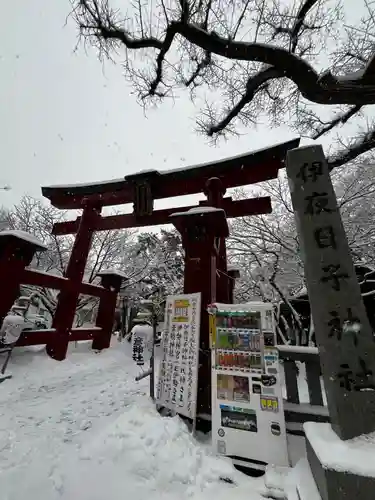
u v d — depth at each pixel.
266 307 2.92
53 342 6.51
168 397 3.41
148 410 3.32
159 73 4.88
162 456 2.52
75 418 3.56
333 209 2.39
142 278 12.76
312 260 2.33
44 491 2.16
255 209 6.32
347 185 7.95
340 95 3.74
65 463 2.51
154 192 6.53
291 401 3.17
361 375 1.99
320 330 2.18
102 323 8.36
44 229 12.02
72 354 7.29
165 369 3.60
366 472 1.60
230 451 2.62
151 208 6.19
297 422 3.02
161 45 4.34
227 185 6.07
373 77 3.42
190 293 3.82
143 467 2.41
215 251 4.31
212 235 4.03
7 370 5.38
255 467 2.47
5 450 2.73
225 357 2.91
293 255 7.85
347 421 1.92
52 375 5.62
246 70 5.12
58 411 3.79
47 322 12.02
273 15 4.29
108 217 7.50
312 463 2.05
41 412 3.73
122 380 5.51
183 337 3.51
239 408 2.72
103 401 4.22
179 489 2.24
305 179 2.53
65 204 7.91
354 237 7.62
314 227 2.40
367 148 5.64
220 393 2.82
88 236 7.54
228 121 5.79
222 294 5.61
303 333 5.63
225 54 3.99
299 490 1.99
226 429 2.70
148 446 2.64
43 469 2.41
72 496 2.12
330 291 2.21
